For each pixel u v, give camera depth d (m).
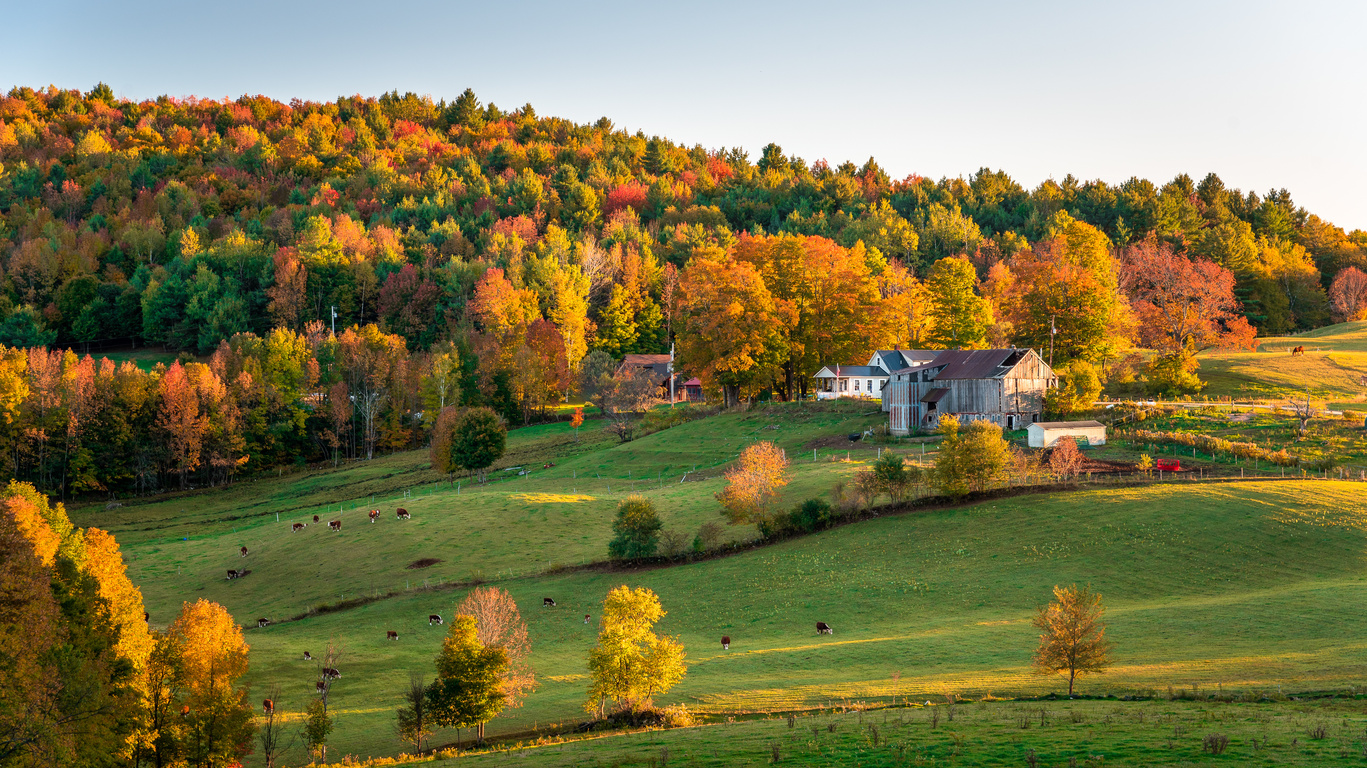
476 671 43.00
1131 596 57.16
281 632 67.06
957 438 77.06
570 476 109.62
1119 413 105.06
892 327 133.00
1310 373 126.06
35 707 31.30
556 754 35.84
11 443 130.75
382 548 83.31
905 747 32.03
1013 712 36.81
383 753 43.53
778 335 122.81
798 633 56.94
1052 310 120.69
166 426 135.62
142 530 110.06
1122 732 32.25
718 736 36.34
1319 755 28.00
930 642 51.41
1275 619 49.31
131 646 42.62
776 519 74.94
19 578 34.09
